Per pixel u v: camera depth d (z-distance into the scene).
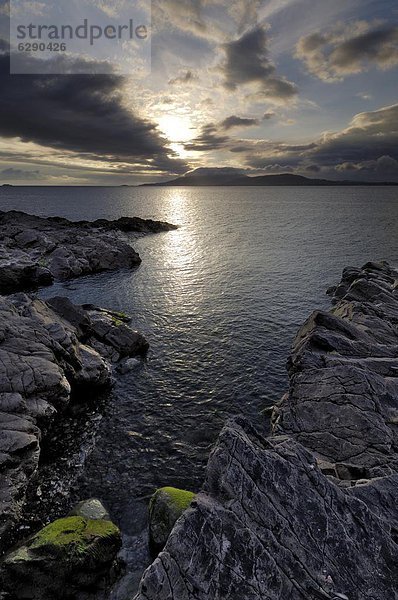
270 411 24.50
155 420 23.92
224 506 11.91
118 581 13.93
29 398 21.61
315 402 20.45
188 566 10.42
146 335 36.72
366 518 12.10
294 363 25.56
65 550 13.33
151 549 15.15
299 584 10.28
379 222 122.69
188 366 30.64
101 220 106.44
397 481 14.12
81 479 19.14
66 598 12.89
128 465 20.16
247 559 10.62
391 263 67.06
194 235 102.00
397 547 11.44
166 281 56.56
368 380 20.92
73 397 25.81
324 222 126.38
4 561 13.34
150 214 159.50
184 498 15.96
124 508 17.45
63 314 32.34
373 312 33.81
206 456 20.84
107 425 23.38
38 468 19.62
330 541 11.29
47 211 164.00
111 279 57.56
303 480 12.79
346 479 16.23
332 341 26.08
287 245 86.06
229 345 34.44
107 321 34.62
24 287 52.47
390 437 18.27
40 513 17.03
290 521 11.62
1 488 16.53
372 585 10.47
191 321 40.47
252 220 137.25
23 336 25.17
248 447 13.41
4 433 18.64
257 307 44.91
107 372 27.69
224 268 64.81
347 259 71.00
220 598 9.89
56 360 24.55
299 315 42.19
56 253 62.28
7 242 68.44
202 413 24.66
